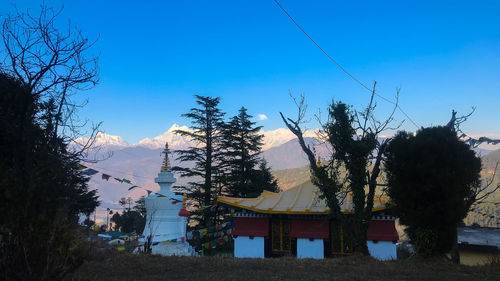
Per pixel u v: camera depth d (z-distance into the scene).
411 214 12.45
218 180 39.12
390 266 12.12
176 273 10.69
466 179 11.91
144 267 11.10
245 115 43.97
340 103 14.69
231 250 27.33
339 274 10.80
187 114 41.44
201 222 36.84
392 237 17.91
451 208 11.80
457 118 14.80
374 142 13.82
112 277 9.64
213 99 42.25
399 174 12.66
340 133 14.25
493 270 11.25
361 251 13.82
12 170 6.62
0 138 7.77
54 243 6.13
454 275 10.68
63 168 8.35
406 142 12.73
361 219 14.01
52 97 9.20
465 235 29.58
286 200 21.31
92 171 13.27
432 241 12.38
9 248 5.72
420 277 10.42
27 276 5.67
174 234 23.67
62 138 9.19
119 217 53.22
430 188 11.94
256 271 11.17
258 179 40.59
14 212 5.86
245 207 20.56
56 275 6.07
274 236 20.41
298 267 11.91
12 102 8.08
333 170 14.62
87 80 9.49
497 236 28.95
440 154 12.05
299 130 15.47
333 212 14.59
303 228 19.84
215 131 42.34
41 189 6.34
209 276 10.31
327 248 19.09
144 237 21.45
